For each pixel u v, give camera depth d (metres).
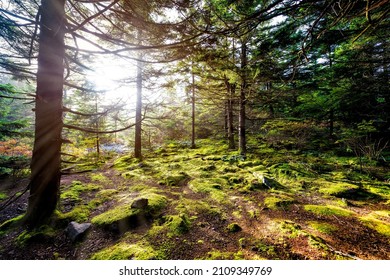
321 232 3.63
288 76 7.59
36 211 4.06
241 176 7.34
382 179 6.62
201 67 6.85
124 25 4.16
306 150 11.25
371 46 6.86
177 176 7.52
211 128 19.11
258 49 5.88
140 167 9.73
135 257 3.07
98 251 3.32
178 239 3.58
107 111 4.28
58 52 3.79
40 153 4.05
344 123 11.02
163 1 3.05
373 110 9.66
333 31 4.46
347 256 2.94
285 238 3.48
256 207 4.86
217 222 4.21
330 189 5.73
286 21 4.58
